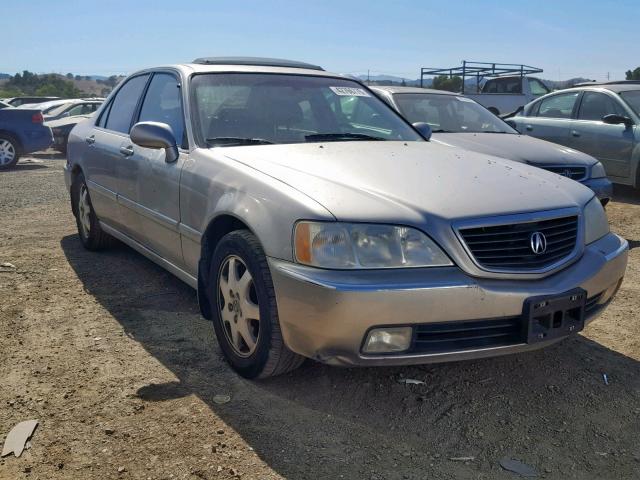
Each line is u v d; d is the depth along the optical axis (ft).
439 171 11.13
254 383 10.96
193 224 12.37
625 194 30.91
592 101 31.12
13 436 9.25
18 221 23.94
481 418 10.03
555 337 9.93
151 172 13.97
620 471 8.73
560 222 10.49
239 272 10.99
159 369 11.48
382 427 9.73
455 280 9.25
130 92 17.34
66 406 10.14
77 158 19.03
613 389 11.02
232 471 8.54
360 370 11.44
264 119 13.65
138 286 16.06
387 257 9.30
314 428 9.64
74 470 8.54
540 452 9.16
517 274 9.64
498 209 9.86
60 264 17.94
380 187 10.17
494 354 9.70
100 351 12.21
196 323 13.66
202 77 14.20
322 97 14.83
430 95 26.68
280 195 10.14
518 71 65.77
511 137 24.14
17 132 43.73
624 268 11.51
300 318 9.49
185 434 9.39
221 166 11.77
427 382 11.12
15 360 11.76
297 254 9.56
